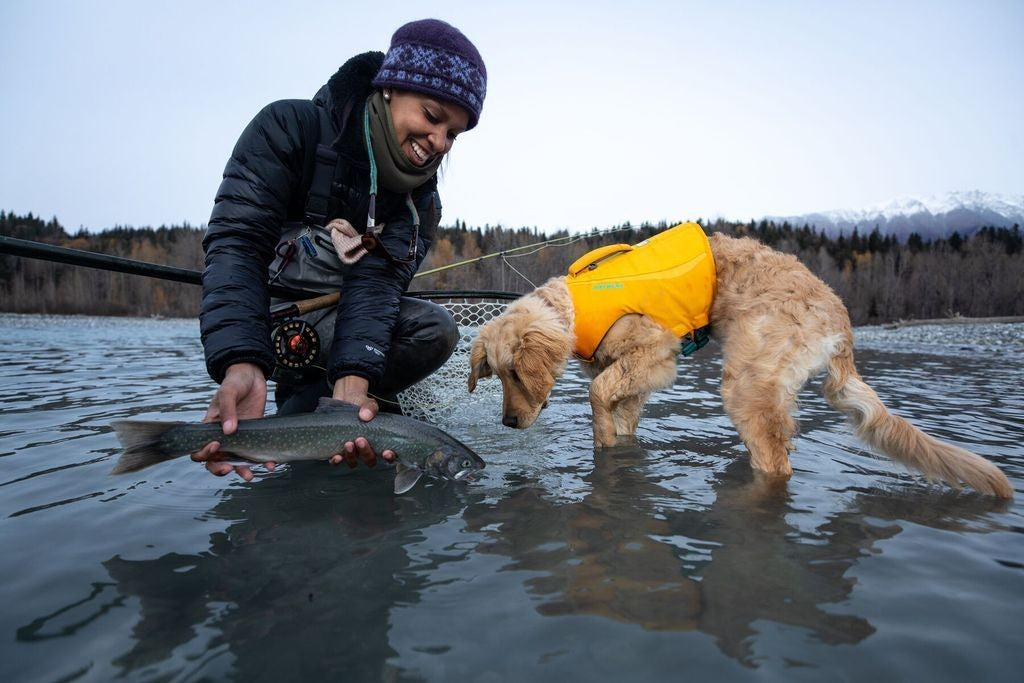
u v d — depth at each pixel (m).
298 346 3.61
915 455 3.26
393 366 4.05
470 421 4.80
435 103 3.01
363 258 3.33
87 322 28.50
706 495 2.88
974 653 1.54
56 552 2.10
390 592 1.84
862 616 1.72
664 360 4.12
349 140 3.18
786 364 3.60
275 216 2.98
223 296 2.59
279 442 2.41
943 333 19.61
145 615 1.68
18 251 2.95
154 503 2.64
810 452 3.79
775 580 1.95
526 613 1.72
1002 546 2.27
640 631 1.63
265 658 1.48
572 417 4.93
